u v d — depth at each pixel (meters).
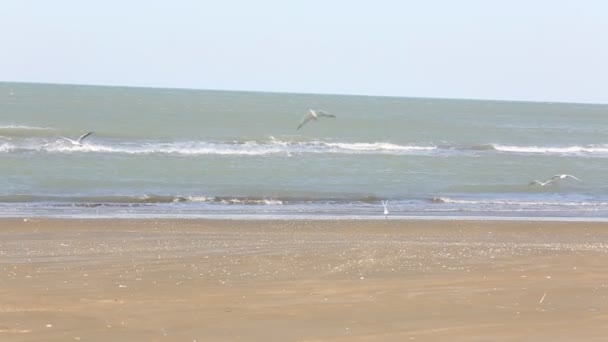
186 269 15.37
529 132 91.62
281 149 55.53
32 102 117.69
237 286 13.66
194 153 50.44
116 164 43.00
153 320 11.03
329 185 38.38
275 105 148.50
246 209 30.61
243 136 64.75
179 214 28.53
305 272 15.16
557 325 11.04
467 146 65.38
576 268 16.20
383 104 191.50
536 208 33.28
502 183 41.84
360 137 72.75
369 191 36.91
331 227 25.59
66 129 59.62
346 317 11.34
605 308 12.28
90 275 14.59
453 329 10.73
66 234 21.70
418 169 46.75
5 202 30.19
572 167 52.19
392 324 10.98
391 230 25.17
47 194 32.56
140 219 26.19
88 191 33.84
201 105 133.12
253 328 10.65
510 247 19.59
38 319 10.99
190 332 10.40
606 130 102.88
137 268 15.42
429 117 123.12
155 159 46.09
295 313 11.57
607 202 36.41
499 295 13.08
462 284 14.01
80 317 11.16
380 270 15.52
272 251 17.98
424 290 13.41
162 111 104.00
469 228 26.14
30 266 15.52
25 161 42.50
